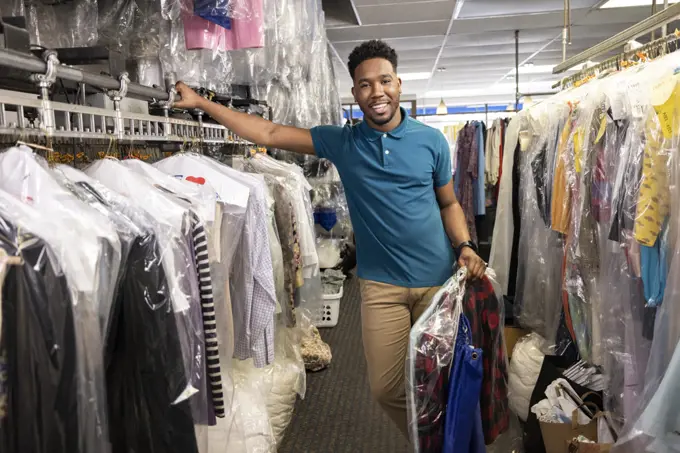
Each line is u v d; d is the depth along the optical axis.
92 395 0.94
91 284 0.94
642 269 1.62
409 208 1.84
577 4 5.07
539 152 2.69
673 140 1.49
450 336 1.51
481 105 13.06
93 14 1.80
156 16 1.88
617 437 1.83
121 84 1.36
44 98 1.09
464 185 4.79
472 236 4.75
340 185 4.23
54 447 0.88
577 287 2.17
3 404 0.83
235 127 1.94
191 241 1.27
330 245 4.45
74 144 1.34
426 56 7.55
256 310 1.79
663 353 1.50
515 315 2.93
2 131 1.00
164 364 1.10
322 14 2.80
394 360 1.96
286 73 2.66
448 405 1.47
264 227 1.78
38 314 0.86
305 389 2.69
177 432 1.11
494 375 1.69
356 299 4.62
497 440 1.97
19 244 0.85
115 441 1.12
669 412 1.35
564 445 1.92
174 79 1.88
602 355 1.99
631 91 1.69
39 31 1.77
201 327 1.29
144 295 1.09
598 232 1.97
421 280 1.90
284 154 3.60
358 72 1.77
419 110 13.50
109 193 1.16
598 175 1.95
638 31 1.93
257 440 1.95
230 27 1.83
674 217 1.50
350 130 1.90
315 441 2.41
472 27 5.84
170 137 1.71
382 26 5.70
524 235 2.89
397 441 2.40
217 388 1.35
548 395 2.14
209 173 1.67
